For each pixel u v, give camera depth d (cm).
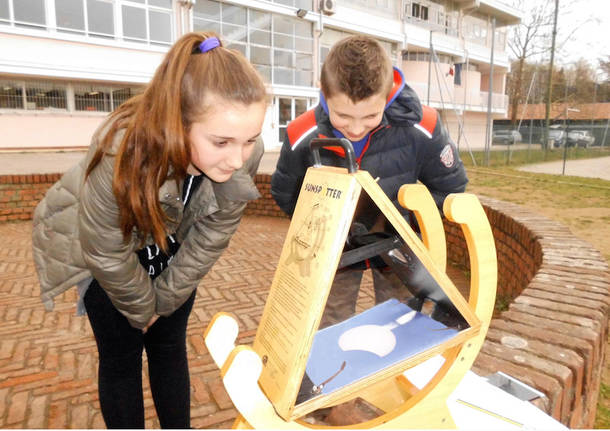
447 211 97
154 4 1722
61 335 291
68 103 1734
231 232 138
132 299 125
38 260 142
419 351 92
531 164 1814
